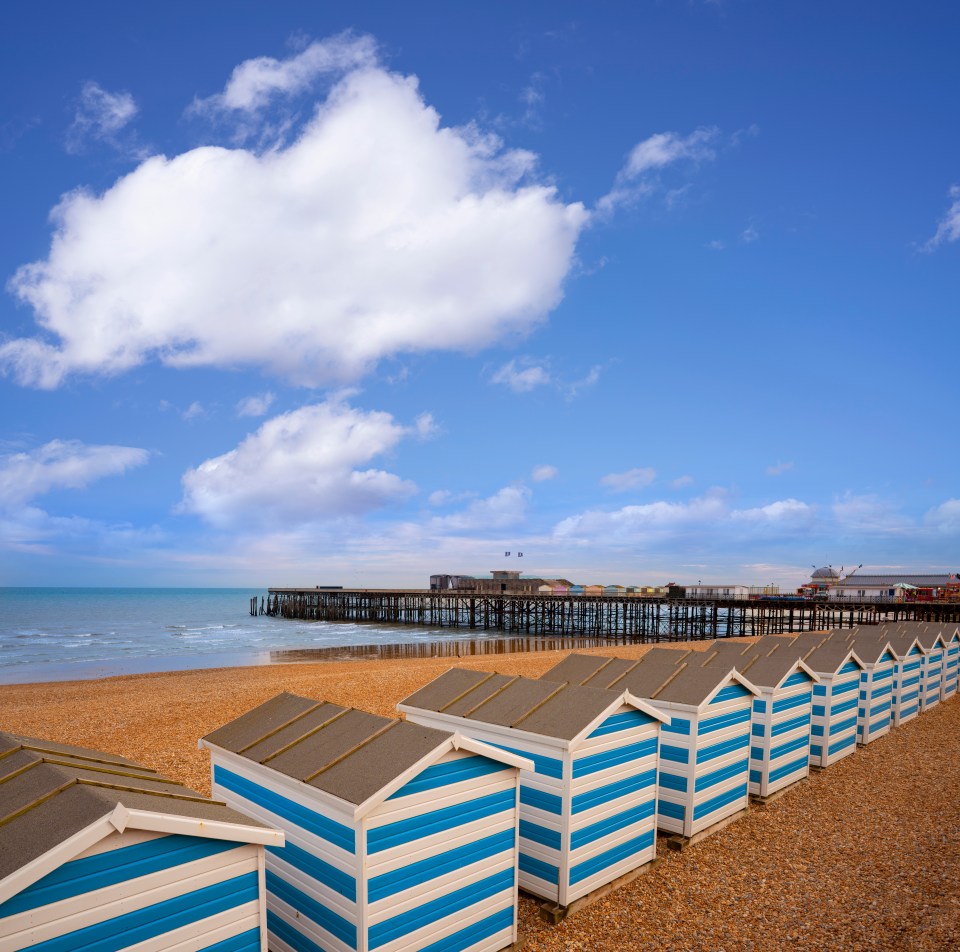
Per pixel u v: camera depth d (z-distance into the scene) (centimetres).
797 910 760
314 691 2222
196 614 10106
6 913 378
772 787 1152
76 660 4169
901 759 1416
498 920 663
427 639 5903
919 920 733
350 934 557
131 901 428
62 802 452
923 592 6675
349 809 545
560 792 747
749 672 1179
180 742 1541
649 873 856
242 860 487
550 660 3369
